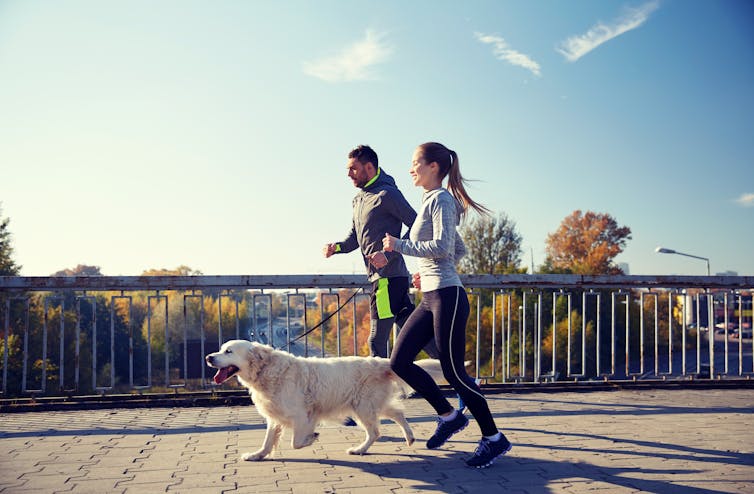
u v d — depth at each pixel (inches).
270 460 145.9
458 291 140.7
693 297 284.7
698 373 282.4
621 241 2027.6
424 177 149.7
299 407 148.7
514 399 238.7
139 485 123.1
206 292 242.1
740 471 129.0
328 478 128.0
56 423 194.7
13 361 825.5
